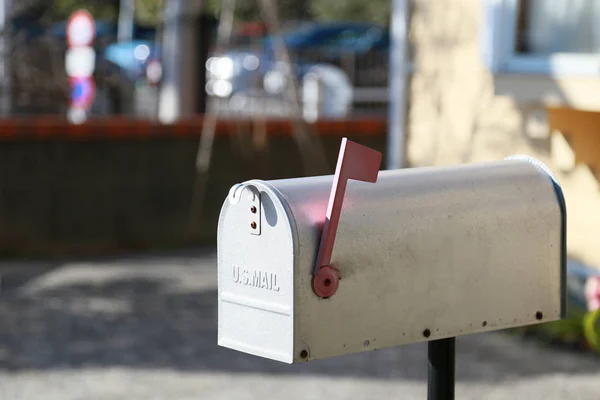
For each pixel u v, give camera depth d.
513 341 9.21
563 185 9.32
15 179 13.59
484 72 9.96
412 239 3.43
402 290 3.42
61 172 13.82
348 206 3.32
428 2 10.54
